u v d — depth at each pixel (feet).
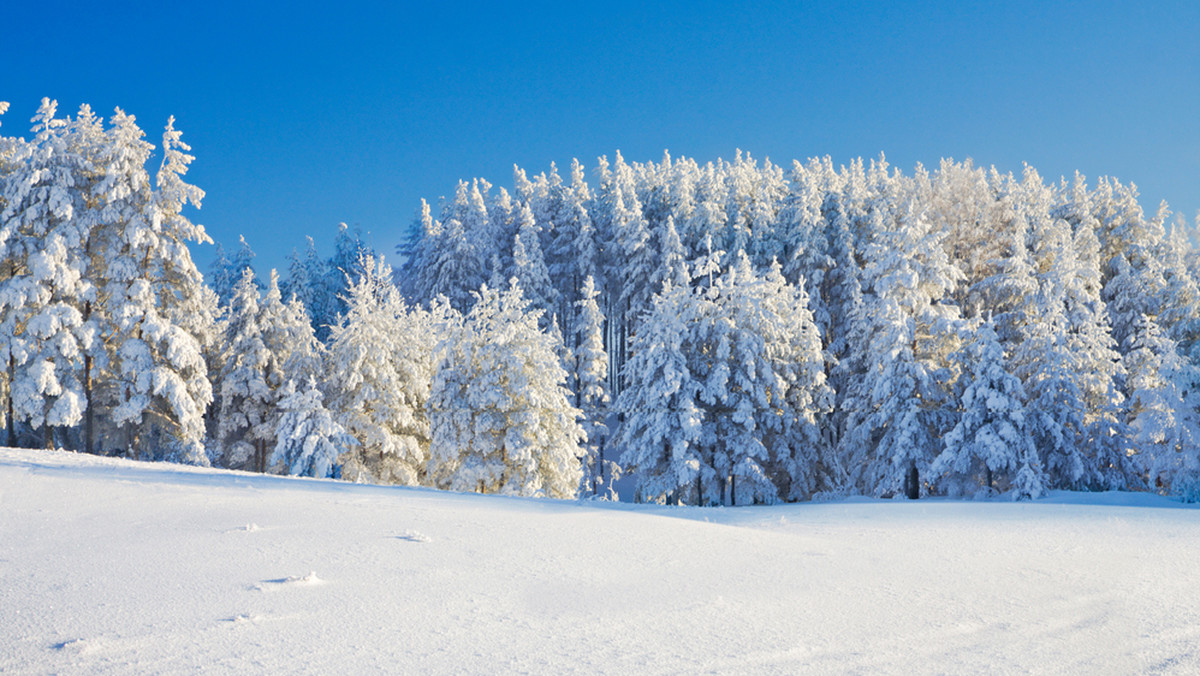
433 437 86.84
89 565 18.63
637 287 167.63
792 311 107.24
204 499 32.27
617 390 177.37
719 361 94.89
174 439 86.69
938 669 12.68
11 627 13.33
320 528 25.54
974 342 87.92
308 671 11.42
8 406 77.56
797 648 13.64
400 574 18.85
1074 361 87.45
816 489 106.83
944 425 91.40
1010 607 17.85
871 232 152.25
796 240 149.38
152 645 12.51
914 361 94.53
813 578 20.93
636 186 215.51
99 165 86.22
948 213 164.04
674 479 90.89
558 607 16.24
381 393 96.12
